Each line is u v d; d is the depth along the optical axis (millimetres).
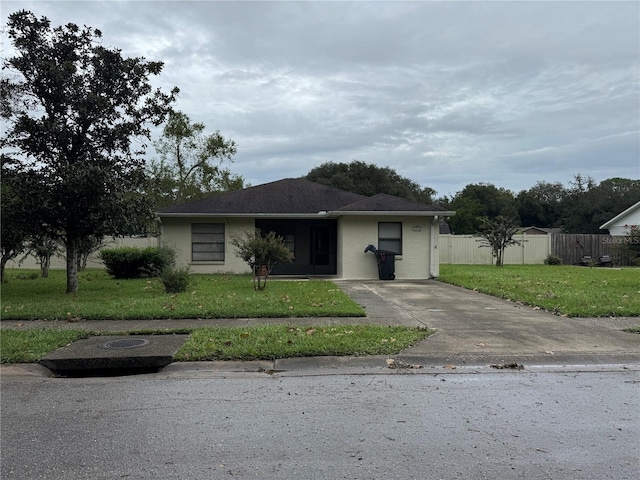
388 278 17266
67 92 12305
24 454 3803
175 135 37625
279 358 6570
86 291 13391
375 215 17734
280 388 5496
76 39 12516
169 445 3959
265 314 9297
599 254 27844
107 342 7312
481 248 27609
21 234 12195
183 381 5781
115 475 3463
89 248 18516
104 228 12633
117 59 12758
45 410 4797
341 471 3510
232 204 20250
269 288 13773
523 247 27641
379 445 3951
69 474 3480
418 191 64188
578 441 4031
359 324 8531
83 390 5457
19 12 11828
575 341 7484
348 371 6168
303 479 3396
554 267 23594
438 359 6594
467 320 9039
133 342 7293
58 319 9062
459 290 13859
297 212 19594
